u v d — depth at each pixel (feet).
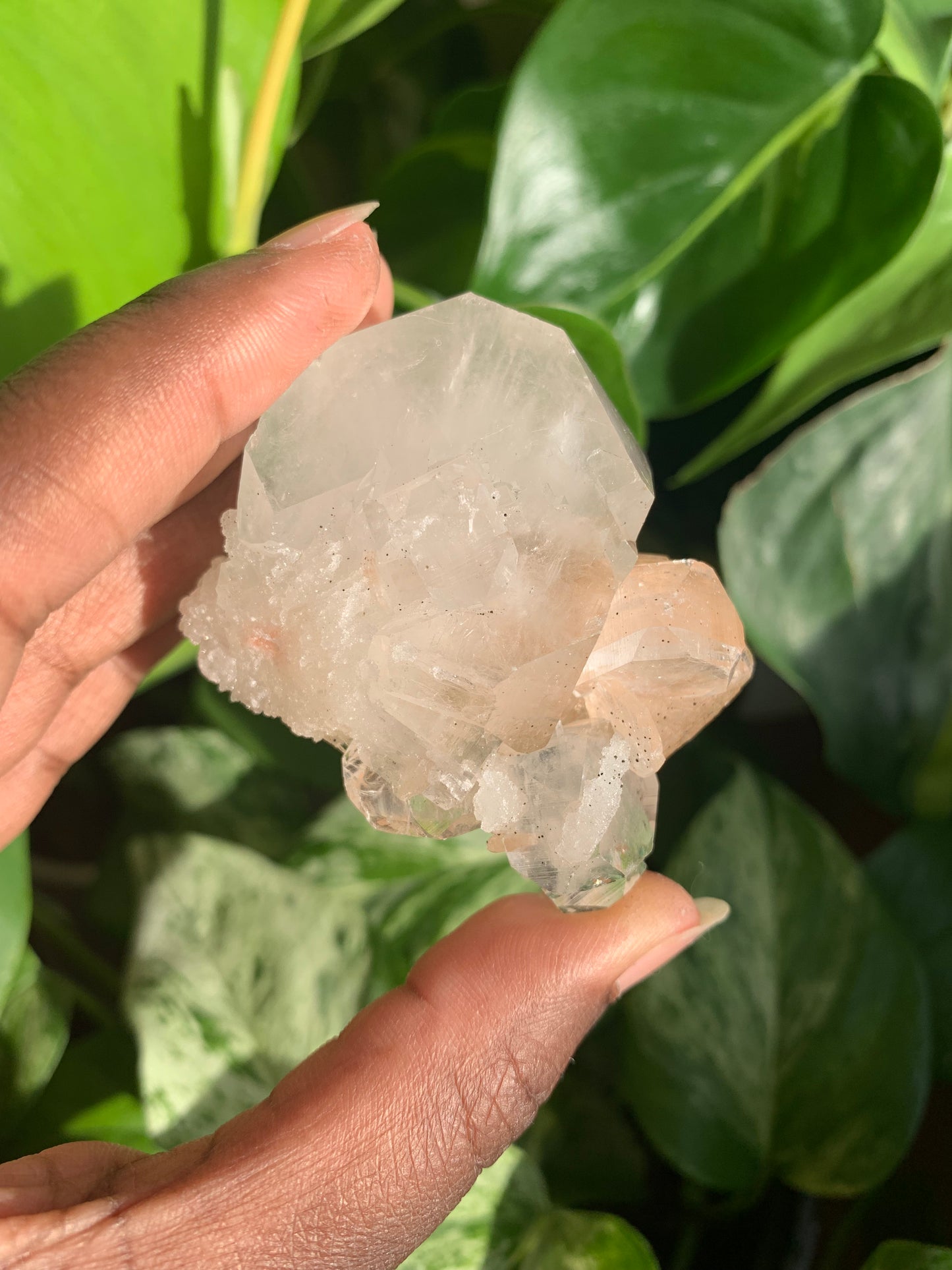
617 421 0.39
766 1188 0.58
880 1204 0.59
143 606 0.48
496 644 0.36
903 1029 0.54
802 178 0.53
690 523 0.77
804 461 0.62
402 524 0.37
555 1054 0.41
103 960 0.69
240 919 0.54
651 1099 0.54
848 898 0.56
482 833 0.59
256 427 0.42
